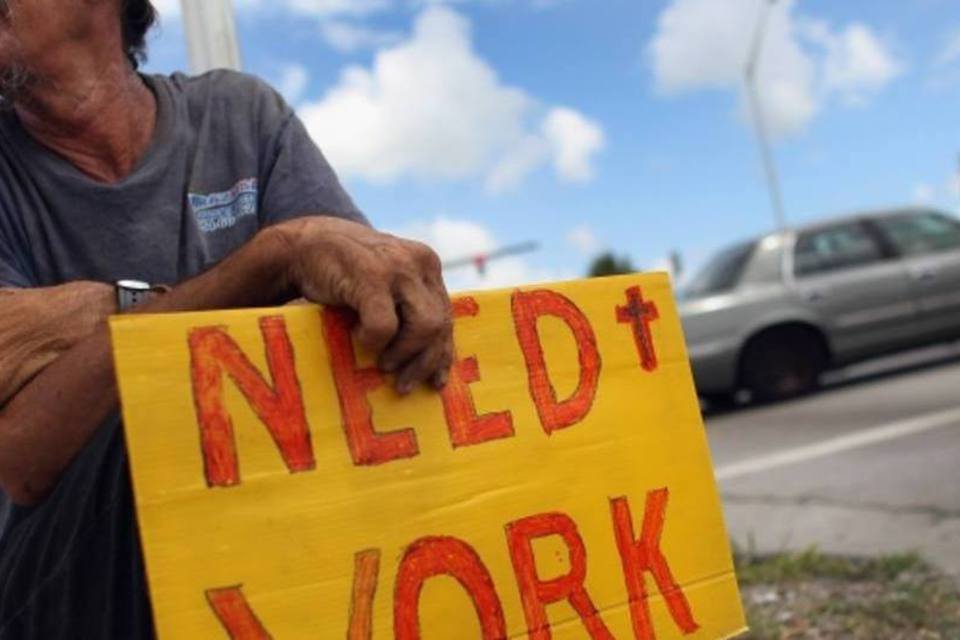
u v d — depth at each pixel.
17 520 1.40
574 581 1.39
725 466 6.19
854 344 8.88
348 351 1.25
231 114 1.77
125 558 1.24
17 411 1.22
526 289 1.46
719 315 8.72
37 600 1.32
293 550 1.16
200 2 2.58
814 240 9.08
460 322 1.39
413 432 1.29
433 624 1.25
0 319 1.24
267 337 1.20
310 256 1.24
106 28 1.57
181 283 1.30
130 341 1.10
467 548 1.30
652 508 1.50
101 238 1.55
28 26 1.48
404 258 1.25
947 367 9.52
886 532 3.97
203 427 1.13
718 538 1.57
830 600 3.20
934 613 2.97
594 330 1.51
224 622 1.10
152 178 1.61
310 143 1.84
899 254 9.15
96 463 1.23
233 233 1.70
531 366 1.43
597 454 1.46
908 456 5.40
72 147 1.58
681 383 1.59
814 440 6.58
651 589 1.47
